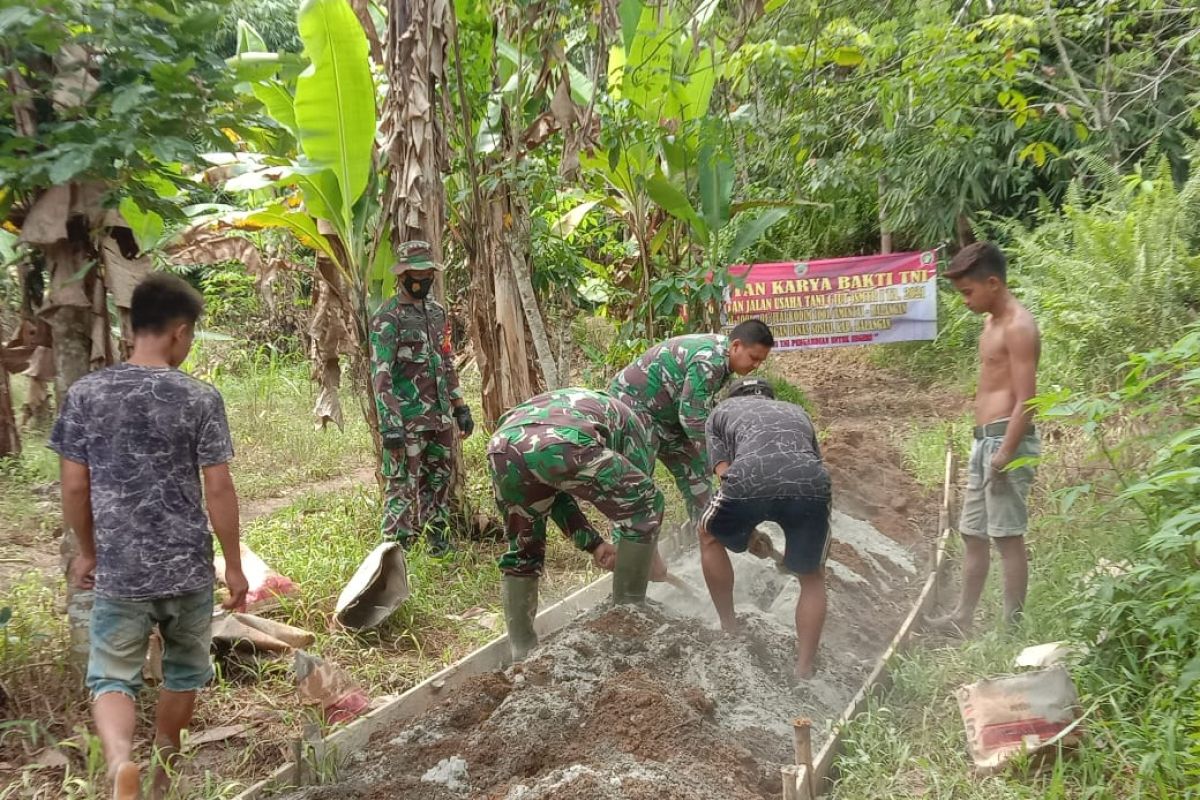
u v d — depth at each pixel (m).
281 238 9.14
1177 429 4.60
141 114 3.61
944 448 7.68
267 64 4.01
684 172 7.76
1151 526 4.09
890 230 12.01
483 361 6.96
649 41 6.69
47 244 3.97
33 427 7.63
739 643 4.23
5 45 3.61
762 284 9.41
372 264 6.40
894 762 3.46
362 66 5.72
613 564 4.53
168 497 3.34
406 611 5.11
